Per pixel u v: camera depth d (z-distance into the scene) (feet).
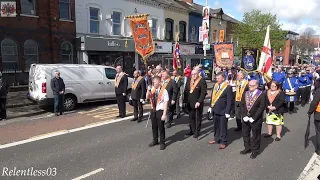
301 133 26.12
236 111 25.94
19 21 48.78
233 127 27.96
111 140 22.93
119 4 65.51
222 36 81.61
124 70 65.98
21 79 50.03
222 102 21.06
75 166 17.38
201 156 19.40
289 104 37.86
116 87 31.32
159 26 77.25
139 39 26.94
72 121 29.76
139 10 70.64
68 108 35.65
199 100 23.29
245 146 19.95
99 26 62.03
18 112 33.99
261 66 29.58
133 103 30.12
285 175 16.35
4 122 29.12
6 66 48.11
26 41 50.08
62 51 55.26
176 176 16.02
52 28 52.90
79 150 20.36
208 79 74.02
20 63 49.67
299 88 42.65
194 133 24.61
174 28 82.84
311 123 30.42
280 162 18.44
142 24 26.66
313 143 22.84
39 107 37.37
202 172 16.61
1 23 46.70
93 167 17.24
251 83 19.03
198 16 92.48
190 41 89.51
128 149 20.71
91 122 29.35
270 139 23.99
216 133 22.29
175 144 22.12
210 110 22.00
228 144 22.30
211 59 73.10
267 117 24.30
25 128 26.58
